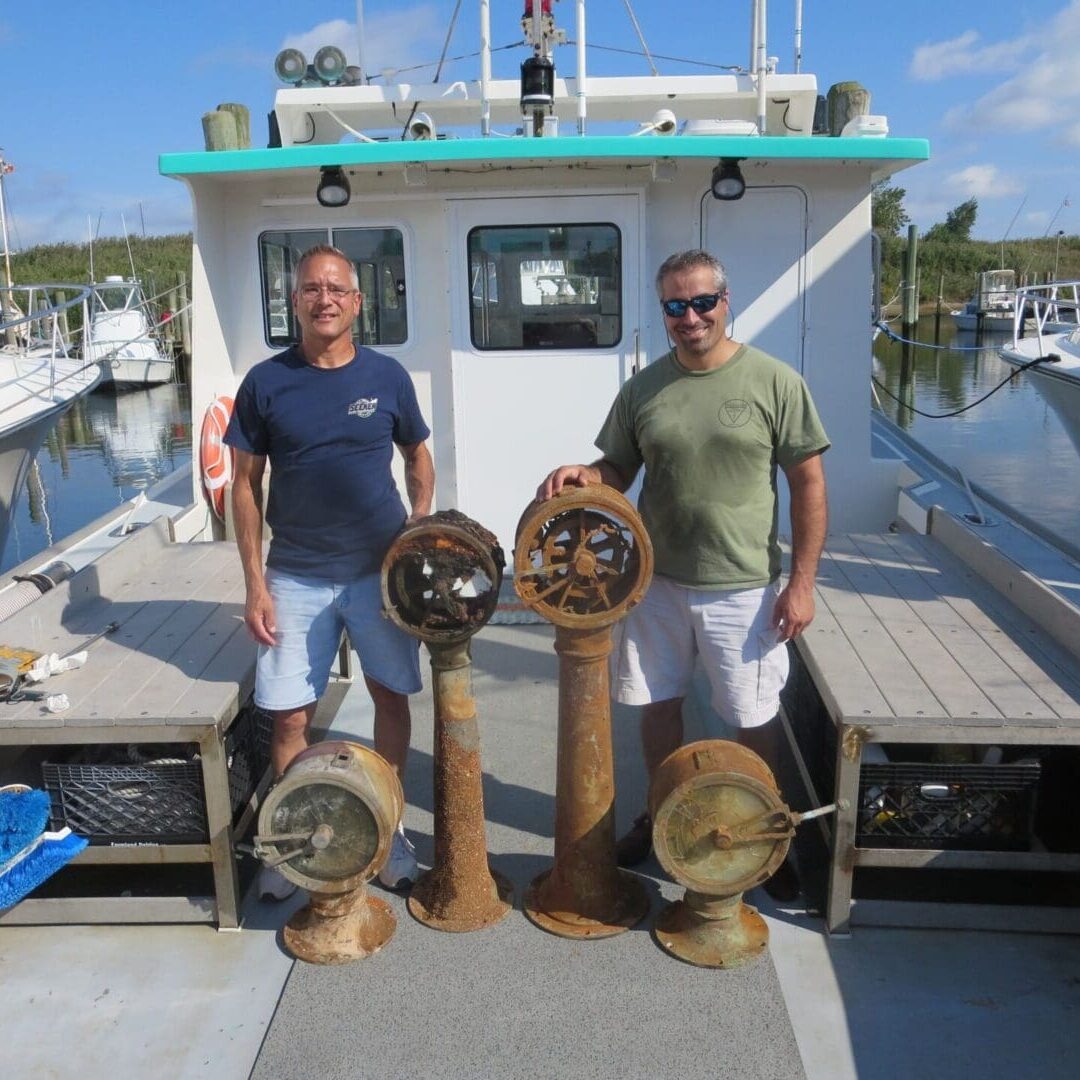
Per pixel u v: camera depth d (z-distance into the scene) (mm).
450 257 4879
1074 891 2955
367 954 2682
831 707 2689
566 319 4934
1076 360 8969
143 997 2598
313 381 2666
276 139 5602
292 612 2787
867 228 4879
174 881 3098
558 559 2621
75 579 3441
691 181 4855
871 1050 2393
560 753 2754
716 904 2625
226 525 5164
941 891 2965
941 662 2930
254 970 2682
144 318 23953
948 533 4086
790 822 2516
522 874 3043
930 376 22656
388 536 2793
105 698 2744
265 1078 2324
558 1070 2330
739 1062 2350
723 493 2689
